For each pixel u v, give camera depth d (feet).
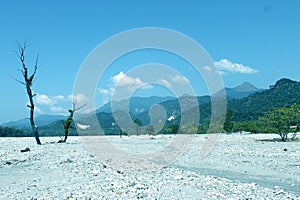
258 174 77.41
